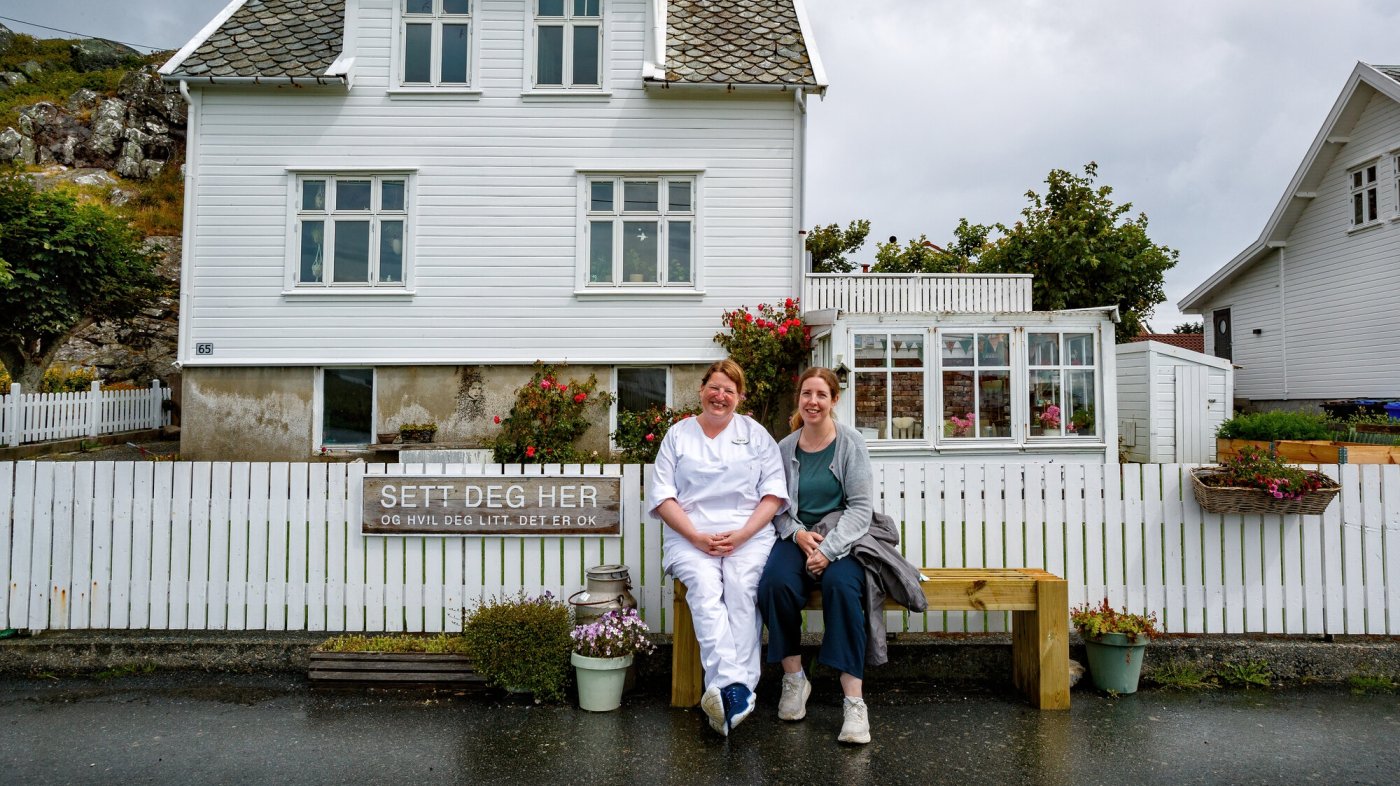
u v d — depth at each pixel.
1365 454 10.27
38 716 4.05
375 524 4.79
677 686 4.21
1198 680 4.55
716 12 13.40
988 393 10.99
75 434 14.41
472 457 10.62
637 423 11.95
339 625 4.84
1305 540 4.78
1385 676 4.56
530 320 12.38
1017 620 4.47
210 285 12.27
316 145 12.34
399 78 12.41
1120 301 19.69
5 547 4.84
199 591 4.84
